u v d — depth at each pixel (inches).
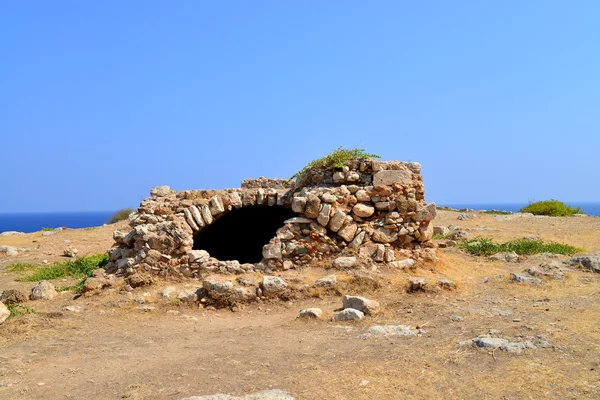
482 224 843.4
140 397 204.7
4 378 227.5
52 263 637.3
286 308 362.6
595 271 427.2
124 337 300.0
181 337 300.7
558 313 301.7
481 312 315.3
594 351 230.4
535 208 1095.0
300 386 208.7
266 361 245.0
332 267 414.3
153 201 480.1
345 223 430.3
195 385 215.8
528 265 477.1
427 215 439.2
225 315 358.3
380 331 284.8
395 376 214.5
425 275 413.7
